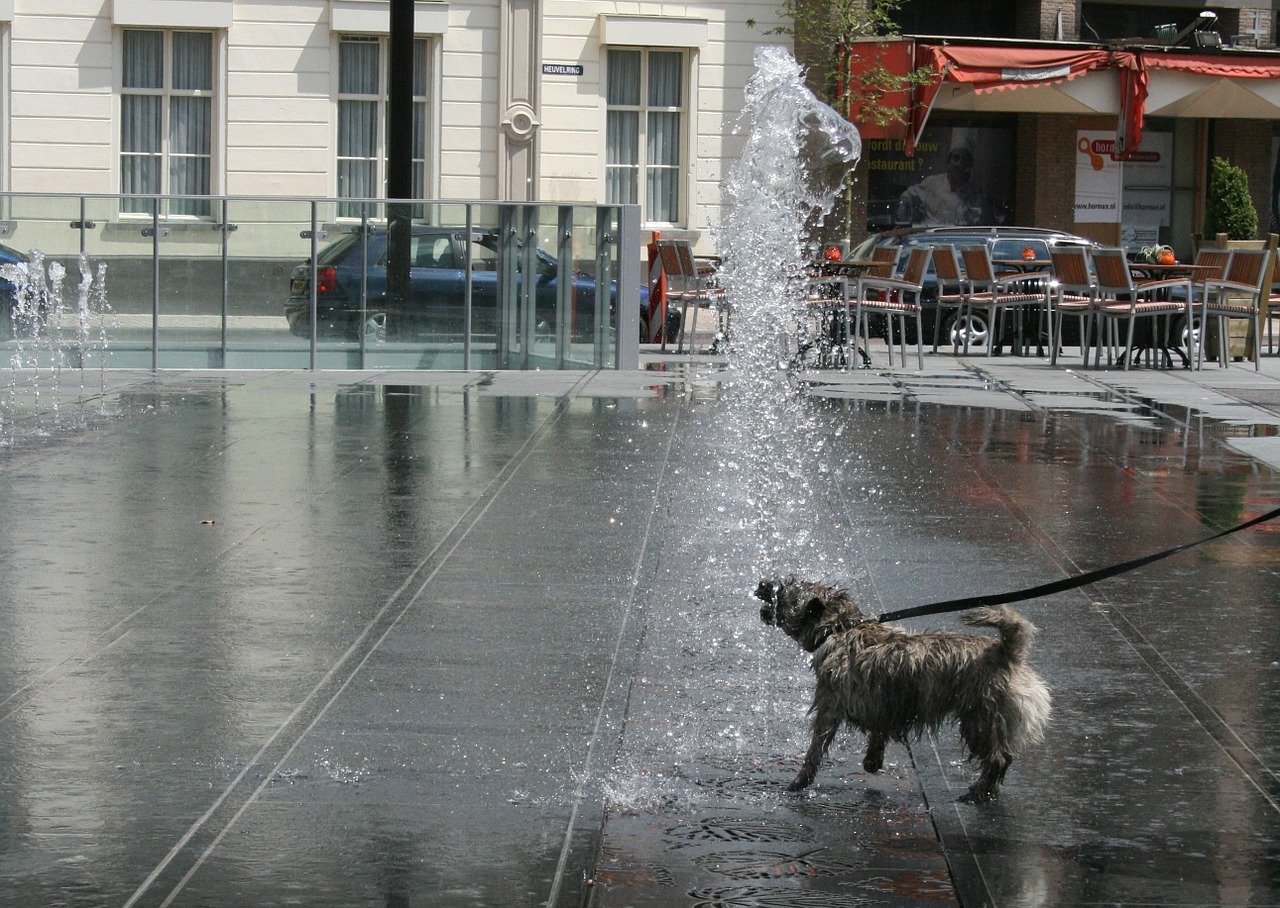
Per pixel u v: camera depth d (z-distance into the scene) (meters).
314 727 5.63
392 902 4.18
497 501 10.12
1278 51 29.53
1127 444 12.99
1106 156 31.20
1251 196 32.22
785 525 9.47
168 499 10.05
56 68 26.52
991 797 4.98
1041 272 22.33
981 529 9.39
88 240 17.98
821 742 5.10
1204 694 6.14
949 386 17.28
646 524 9.44
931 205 30.84
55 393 15.80
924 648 4.93
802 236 21.73
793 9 28.17
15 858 4.44
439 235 18.75
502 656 6.59
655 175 28.80
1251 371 19.11
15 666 6.35
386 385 17.00
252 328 18.50
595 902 4.21
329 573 8.06
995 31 31.36
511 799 4.97
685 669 6.44
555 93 28.06
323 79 27.31
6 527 9.11
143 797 4.93
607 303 19.14
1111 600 7.66
